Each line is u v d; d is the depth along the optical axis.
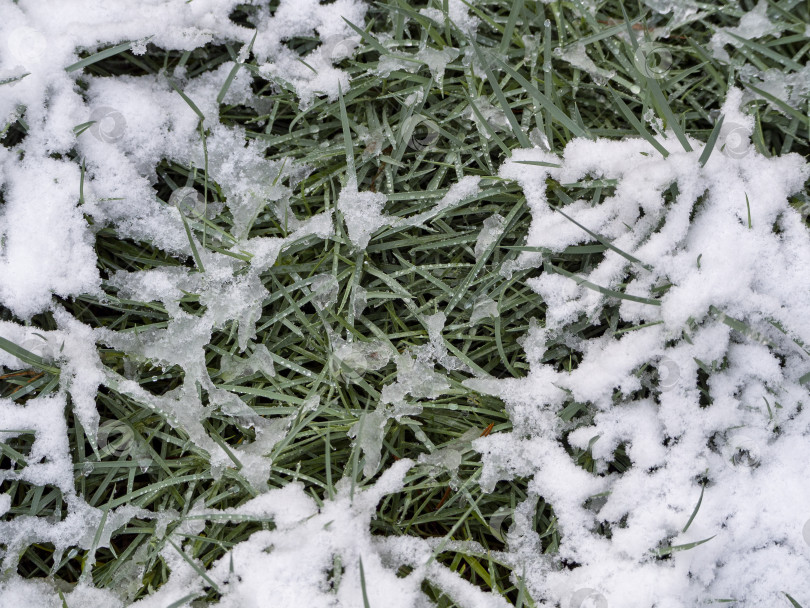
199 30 1.03
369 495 0.99
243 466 1.00
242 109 1.04
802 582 0.98
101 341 1.01
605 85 1.03
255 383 1.02
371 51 1.04
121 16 1.02
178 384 1.02
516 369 1.02
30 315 1.00
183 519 1.00
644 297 0.99
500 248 1.03
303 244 1.02
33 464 0.99
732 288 0.99
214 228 1.02
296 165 1.03
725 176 1.00
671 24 1.03
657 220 1.00
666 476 0.98
